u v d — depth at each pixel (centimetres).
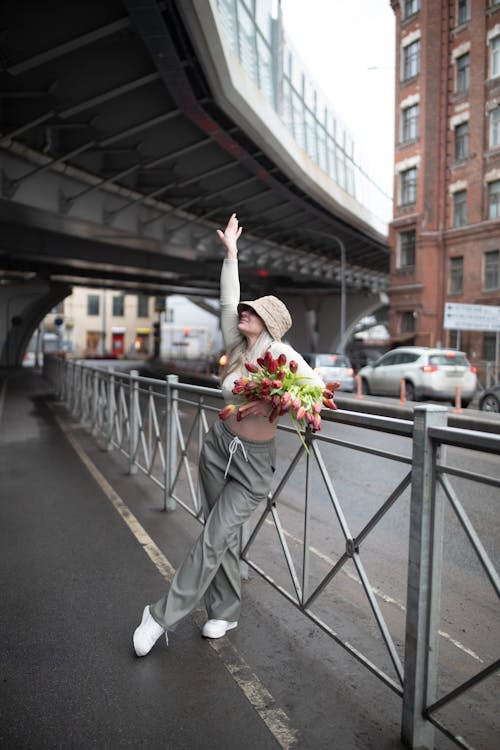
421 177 2961
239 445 275
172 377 521
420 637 213
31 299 3544
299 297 5562
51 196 1811
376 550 422
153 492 603
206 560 273
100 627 311
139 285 4659
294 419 255
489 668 187
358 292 5419
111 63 1253
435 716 213
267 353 242
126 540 452
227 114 1525
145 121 1548
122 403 770
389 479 466
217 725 229
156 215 2395
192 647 291
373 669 240
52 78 1295
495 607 329
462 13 2797
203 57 1217
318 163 2731
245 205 2570
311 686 256
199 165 2019
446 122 2883
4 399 1695
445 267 2914
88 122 1551
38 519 508
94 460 772
